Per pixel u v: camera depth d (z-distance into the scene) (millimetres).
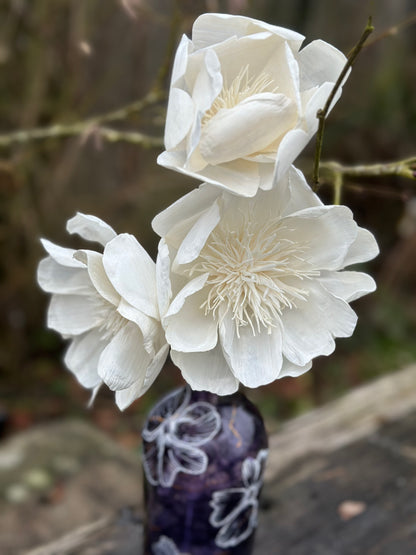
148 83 1103
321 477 532
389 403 637
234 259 288
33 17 1001
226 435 352
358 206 1366
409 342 1257
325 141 1276
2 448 823
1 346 1149
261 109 249
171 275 282
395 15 1408
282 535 470
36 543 684
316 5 1308
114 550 459
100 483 770
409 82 1398
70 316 312
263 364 289
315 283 293
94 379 311
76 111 1058
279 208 286
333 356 1222
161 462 357
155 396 1100
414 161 369
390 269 1378
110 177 1150
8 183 1007
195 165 260
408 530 469
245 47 267
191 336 281
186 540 368
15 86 1086
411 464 544
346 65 260
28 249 1116
